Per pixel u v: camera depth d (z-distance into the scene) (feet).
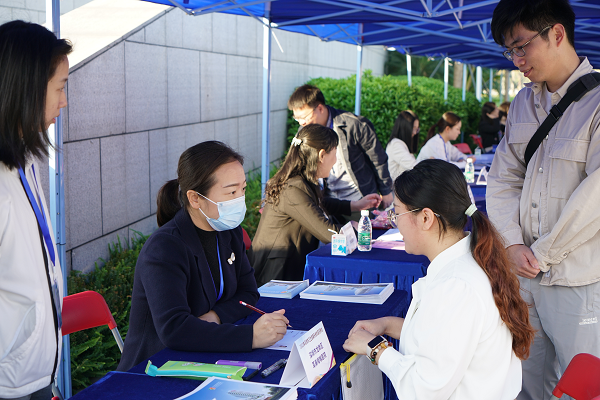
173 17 18.65
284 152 33.45
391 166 20.31
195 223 6.88
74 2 15.74
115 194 15.48
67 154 13.17
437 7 14.34
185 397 4.84
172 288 6.27
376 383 6.31
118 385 5.30
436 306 4.72
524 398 7.93
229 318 6.88
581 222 6.68
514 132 7.73
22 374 4.91
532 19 6.75
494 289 4.75
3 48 4.50
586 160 6.94
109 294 12.59
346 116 14.70
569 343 7.23
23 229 4.80
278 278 10.76
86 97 13.88
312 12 16.14
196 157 6.47
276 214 10.68
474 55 36.22
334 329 6.64
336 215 13.19
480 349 4.74
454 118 22.99
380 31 21.59
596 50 28.66
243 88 26.21
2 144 4.59
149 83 17.20
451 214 4.96
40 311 4.91
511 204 7.83
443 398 4.70
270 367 5.50
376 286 8.16
